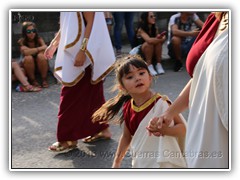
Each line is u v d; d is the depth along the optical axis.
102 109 2.96
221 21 2.14
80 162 4.04
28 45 6.70
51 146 4.28
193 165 2.15
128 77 2.61
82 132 4.22
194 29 7.18
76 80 4.05
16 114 5.53
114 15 7.59
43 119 5.30
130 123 2.73
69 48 3.98
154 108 2.61
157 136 2.48
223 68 2.00
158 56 7.00
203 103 2.10
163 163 2.59
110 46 4.14
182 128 2.54
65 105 4.14
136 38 7.04
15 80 6.74
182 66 7.18
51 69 6.96
